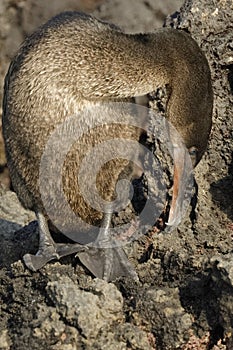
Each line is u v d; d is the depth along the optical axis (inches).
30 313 431.8
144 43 489.7
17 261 476.1
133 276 463.8
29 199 498.0
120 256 479.2
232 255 428.1
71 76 470.0
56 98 468.4
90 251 482.0
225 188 504.4
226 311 416.5
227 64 516.4
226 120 513.3
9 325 437.4
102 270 472.1
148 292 434.6
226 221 498.3
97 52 476.1
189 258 459.5
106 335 417.1
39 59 471.5
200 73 485.7
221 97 517.7
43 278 450.9
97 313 416.8
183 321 424.2
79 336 414.0
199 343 424.5
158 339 427.2
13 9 834.2
